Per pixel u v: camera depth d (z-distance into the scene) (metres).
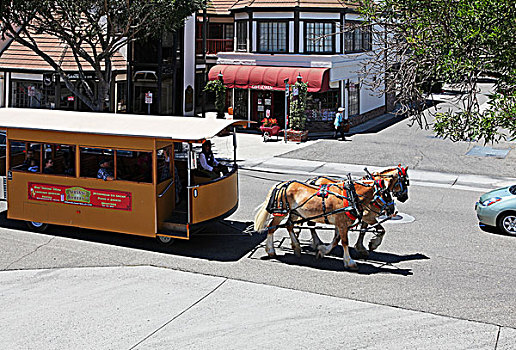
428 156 27.58
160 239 14.92
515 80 10.72
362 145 30.36
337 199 13.28
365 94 38.69
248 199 19.73
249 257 14.23
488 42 10.72
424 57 11.57
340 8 33.28
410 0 11.62
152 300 11.77
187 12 25.89
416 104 12.25
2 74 31.17
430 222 17.20
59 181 15.24
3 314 11.14
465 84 11.34
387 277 12.92
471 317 10.93
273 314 11.12
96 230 16.03
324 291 12.17
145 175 14.59
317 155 27.89
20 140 15.58
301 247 15.07
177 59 33.78
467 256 14.27
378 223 13.73
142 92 33.06
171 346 9.91
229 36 41.47
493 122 10.96
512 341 10.02
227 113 36.53
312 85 32.31
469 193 21.02
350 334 10.28
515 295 11.93
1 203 18.94
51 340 10.12
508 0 10.45
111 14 25.42
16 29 30.55
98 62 25.58
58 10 26.16
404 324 10.66
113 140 14.48
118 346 9.91
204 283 12.62
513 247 14.92
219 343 10.01
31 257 14.13
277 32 34.12
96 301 11.72
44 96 30.75
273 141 31.64
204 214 14.45
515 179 23.23
